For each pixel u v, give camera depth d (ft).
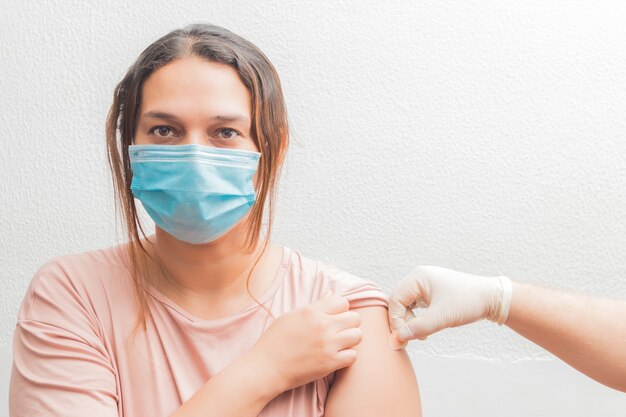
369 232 6.02
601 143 5.82
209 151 3.44
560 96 5.80
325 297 3.70
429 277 3.95
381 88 5.91
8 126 6.38
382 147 5.95
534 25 5.78
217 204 3.48
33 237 6.45
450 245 5.96
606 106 5.79
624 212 5.84
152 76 3.51
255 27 5.98
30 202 6.42
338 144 5.98
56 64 6.30
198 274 3.73
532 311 3.86
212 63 3.50
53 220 6.42
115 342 3.64
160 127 3.51
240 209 3.57
